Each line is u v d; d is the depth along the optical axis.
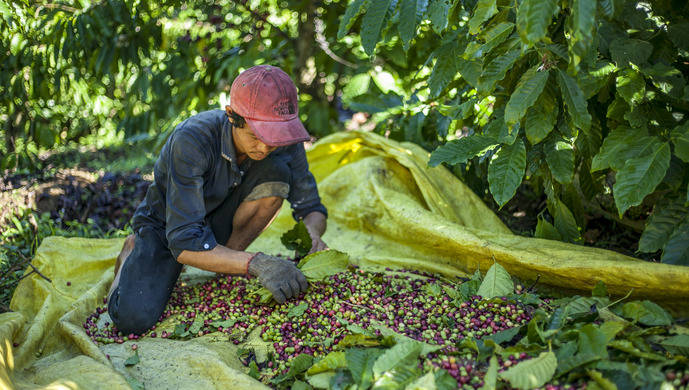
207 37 5.09
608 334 1.98
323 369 2.06
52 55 4.00
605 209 3.34
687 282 2.22
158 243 2.73
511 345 2.15
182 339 2.52
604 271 2.43
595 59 2.23
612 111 2.45
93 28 4.12
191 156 2.48
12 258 3.39
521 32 1.92
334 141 4.03
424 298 2.62
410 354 1.95
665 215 2.48
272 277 2.44
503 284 2.45
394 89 4.55
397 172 3.69
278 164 2.83
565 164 2.54
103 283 2.96
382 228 3.45
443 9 2.36
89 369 2.10
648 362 1.89
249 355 2.35
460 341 2.20
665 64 2.53
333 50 4.99
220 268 2.48
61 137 5.62
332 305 2.56
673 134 2.26
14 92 4.15
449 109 3.13
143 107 5.20
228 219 2.88
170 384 2.15
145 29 4.46
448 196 3.47
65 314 2.63
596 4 1.91
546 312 2.34
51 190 4.32
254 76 2.38
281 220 3.77
